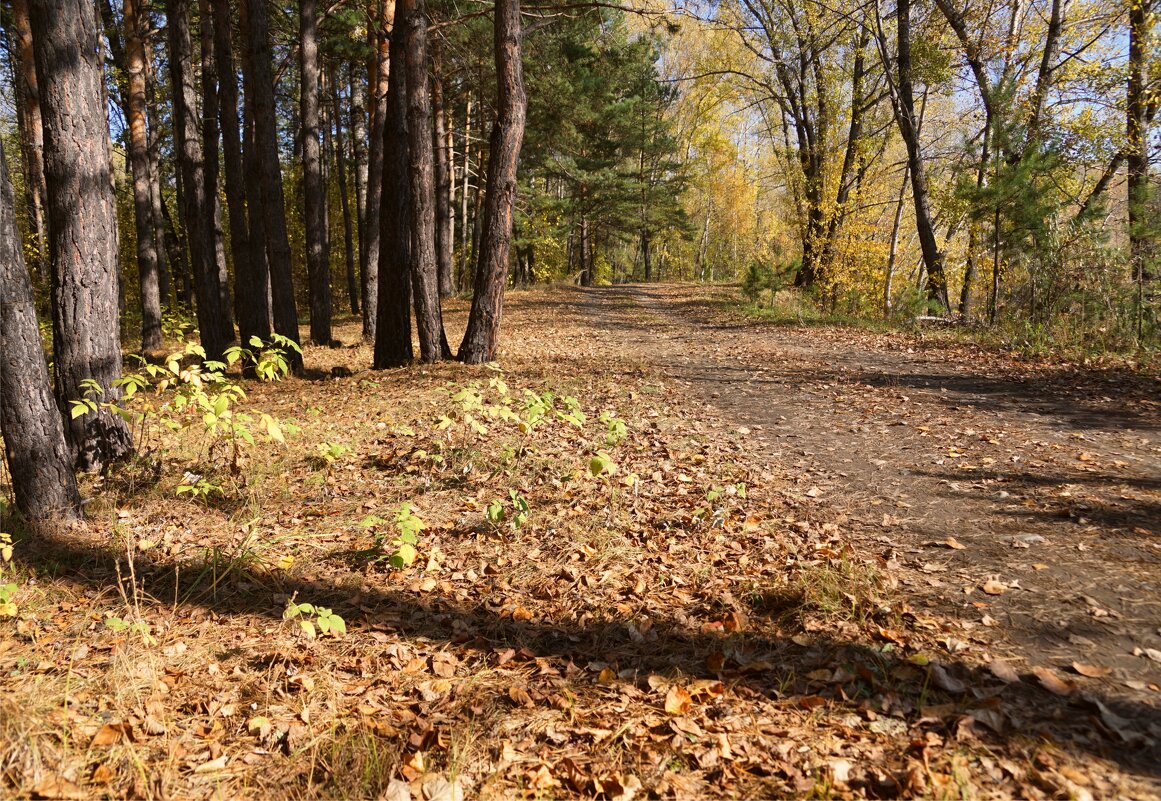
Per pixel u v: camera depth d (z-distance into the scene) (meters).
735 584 3.71
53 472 4.69
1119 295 11.34
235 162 12.62
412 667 3.10
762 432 7.07
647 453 6.31
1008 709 2.44
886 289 19.27
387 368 11.31
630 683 2.89
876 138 21.47
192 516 5.03
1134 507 4.39
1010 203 12.81
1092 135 13.79
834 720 2.51
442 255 27.02
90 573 4.12
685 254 61.97
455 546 4.47
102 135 5.56
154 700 2.84
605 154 36.00
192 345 5.21
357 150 20.89
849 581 3.51
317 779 2.41
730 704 2.66
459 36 18.69
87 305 5.59
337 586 3.96
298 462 6.23
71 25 5.24
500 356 11.86
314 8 14.55
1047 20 15.31
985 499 4.77
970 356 11.30
